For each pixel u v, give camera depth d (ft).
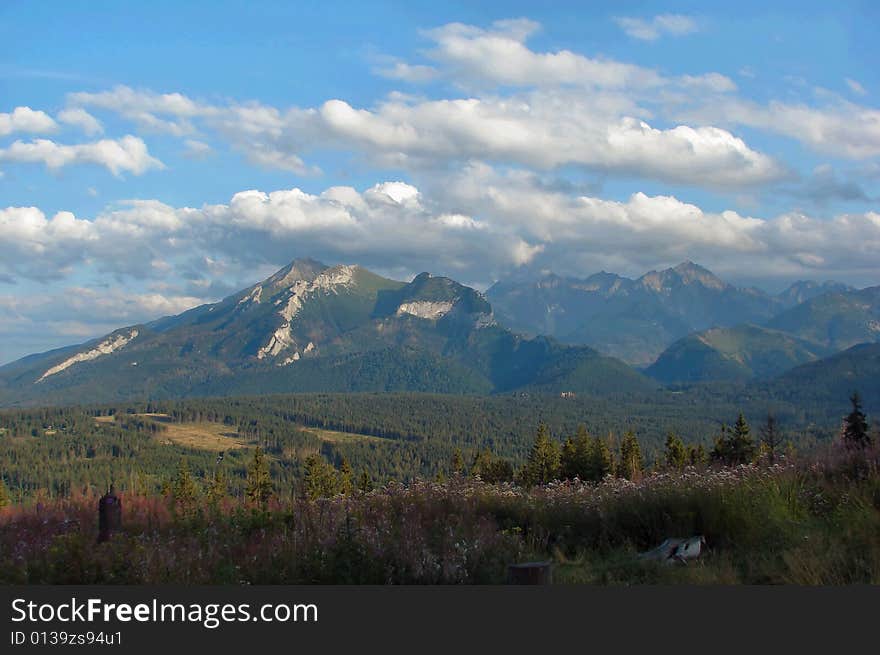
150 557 31.86
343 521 36.78
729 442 156.15
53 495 65.31
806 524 34.12
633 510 37.45
